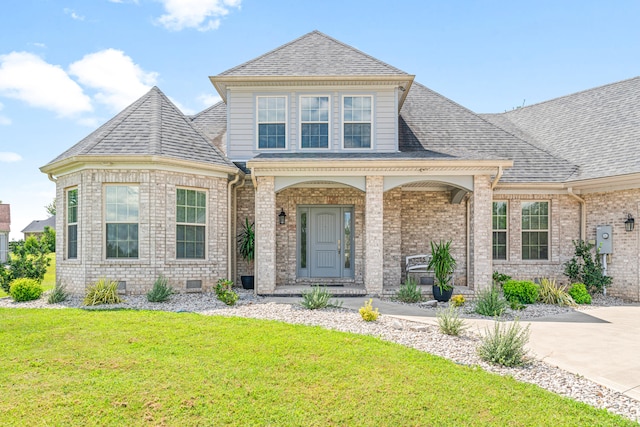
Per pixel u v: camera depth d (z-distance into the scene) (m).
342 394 4.88
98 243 11.66
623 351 6.81
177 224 12.16
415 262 14.56
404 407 4.57
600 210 13.35
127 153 11.49
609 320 9.30
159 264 11.72
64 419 4.28
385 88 14.11
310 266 14.91
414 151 14.12
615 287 12.87
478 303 10.12
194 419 4.30
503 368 5.89
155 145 11.79
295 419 4.30
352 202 14.37
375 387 5.08
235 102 14.34
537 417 4.35
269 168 12.13
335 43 15.64
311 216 14.94
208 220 12.70
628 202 12.61
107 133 12.21
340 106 14.20
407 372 5.56
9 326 7.93
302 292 11.38
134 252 11.78
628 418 4.38
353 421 4.27
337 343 6.85
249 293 12.78
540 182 13.57
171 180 11.98
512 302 10.66
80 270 11.77
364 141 14.20
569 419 4.30
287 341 6.93
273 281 12.28
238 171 13.08
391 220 14.38
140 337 7.17
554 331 8.20
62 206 12.68
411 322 8.71
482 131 15.62
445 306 10.83
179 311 9.64
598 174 12.84
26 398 4.75
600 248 13.09
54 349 6.51
